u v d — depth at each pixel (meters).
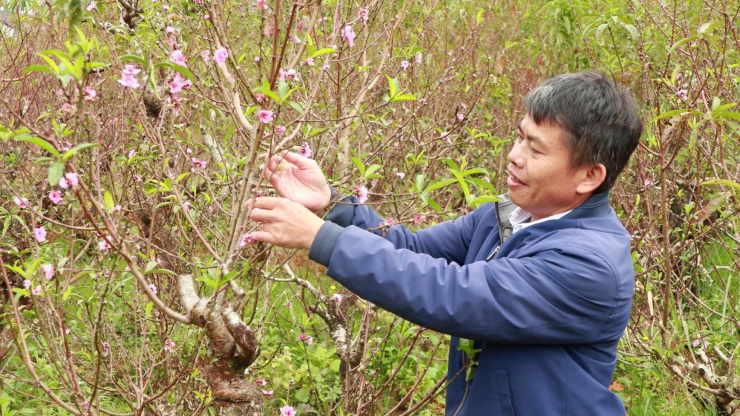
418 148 3.23
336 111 2.76
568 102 1.66
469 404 1.82
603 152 1.69
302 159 1.88
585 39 3.89
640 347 3.74
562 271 1.62
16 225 2.98
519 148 1.75
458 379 1.96
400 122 3.45
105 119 2.81
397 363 3.71
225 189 2.74
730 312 3.88
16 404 3.13
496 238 1.96
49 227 3.03
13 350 3.21
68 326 3.20
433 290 1.59
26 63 3.32
